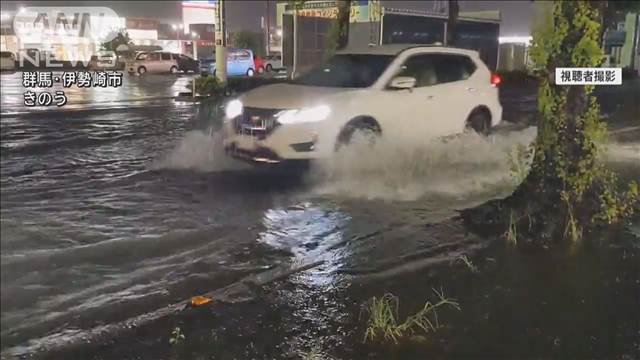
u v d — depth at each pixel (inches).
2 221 240.8
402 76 337.7
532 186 225.9
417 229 229.5
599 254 197.5
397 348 140.3
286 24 1074.7
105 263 197.8
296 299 168.7
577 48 210.1
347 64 353.4
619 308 159.2
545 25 215.6
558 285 173.9
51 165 356.8
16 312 162.7
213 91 871.1
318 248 211.5
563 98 217.2
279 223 240.4
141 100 860.6
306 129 297.4
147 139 461.4
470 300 164.9
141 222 241.1
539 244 206.7
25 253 205.3
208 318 157.5
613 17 255.6
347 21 531.2
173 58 1808.6
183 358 137.5
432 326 150.3
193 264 197.5
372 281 180.2
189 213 254.1
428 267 190.1
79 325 155.6
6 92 975.6
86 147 424.5
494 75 398.6
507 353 137.9
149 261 199.9
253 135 307.3
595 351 138.6
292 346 142.3
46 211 256.4
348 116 306.8
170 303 168.2
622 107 686.5
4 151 406.6
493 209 234.4
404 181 303.7
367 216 248.5
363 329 149.9
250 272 190.4
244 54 1528.1
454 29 963.3
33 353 141.9
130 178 321.1
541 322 152.1
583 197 220.7
